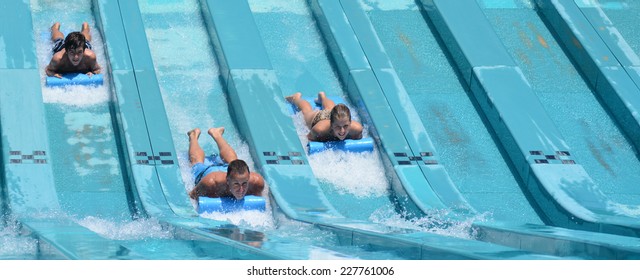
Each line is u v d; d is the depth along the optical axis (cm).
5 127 3369
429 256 2389
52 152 3419
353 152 3600
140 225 2941
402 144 3569
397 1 4647
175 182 3259
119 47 3934
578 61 4225
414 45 4316
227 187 3222
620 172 3575
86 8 4444
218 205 3180
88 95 3759
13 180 3145
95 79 3809
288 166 3431
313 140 3628
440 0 4453
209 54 4197
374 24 4434
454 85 4069
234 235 2602
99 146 3497
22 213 2981
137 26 4116
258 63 3969
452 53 4234
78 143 3491
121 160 3450
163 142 3441
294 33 4375
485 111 3872
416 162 3484
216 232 2648
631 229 2831
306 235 2934
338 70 4150
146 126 3500
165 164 3341
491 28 4275
